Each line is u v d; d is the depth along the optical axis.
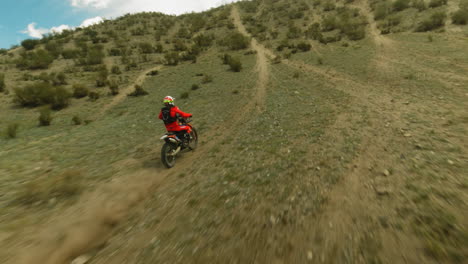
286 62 24.86
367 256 2.43
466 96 8.34
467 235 2.50
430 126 6.01
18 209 4.22
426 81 11.32
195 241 3.02
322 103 10.34
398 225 2.81
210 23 57.34
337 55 23.70
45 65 33.06
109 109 16.14
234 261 2.60
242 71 23.66
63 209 4.16
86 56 37.69
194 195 4.28
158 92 19.45
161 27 57.25
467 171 3.77
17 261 2.95
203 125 9.77
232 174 4.93
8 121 14.63
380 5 41.78
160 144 8.03
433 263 2.25
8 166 6.68
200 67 28.61
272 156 5.57
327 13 48.75
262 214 3.42
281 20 50.69
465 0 30.53
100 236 3.41
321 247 2.65
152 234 3.29
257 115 10.09
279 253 2.64
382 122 6.85
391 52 20.05
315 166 4.72
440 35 22.48
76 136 10.12
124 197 4.54
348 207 3.31
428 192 3.36
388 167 4.26
